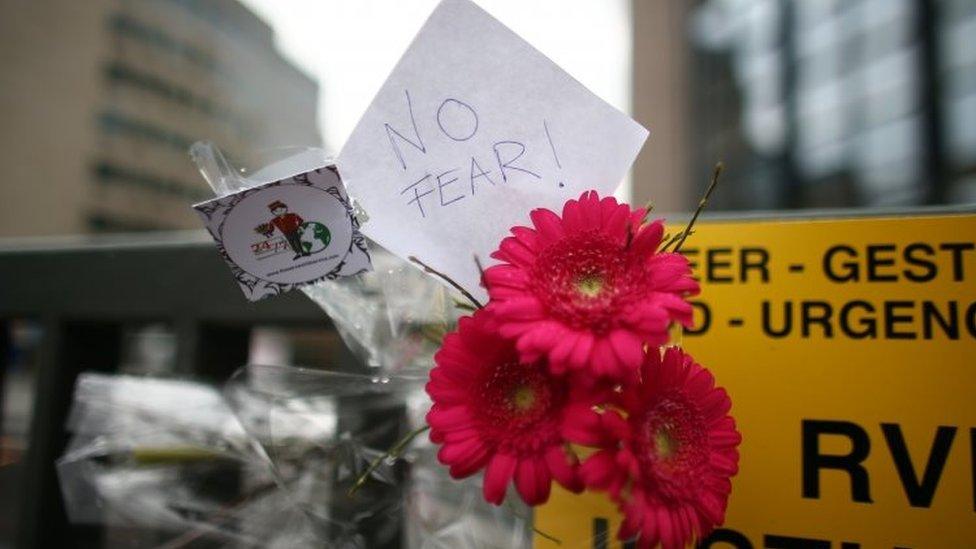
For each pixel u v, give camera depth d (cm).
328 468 58
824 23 805
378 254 56
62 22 1420
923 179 661
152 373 67
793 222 56
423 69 46
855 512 50
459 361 40
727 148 961
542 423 37
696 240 57
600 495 52
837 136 780
